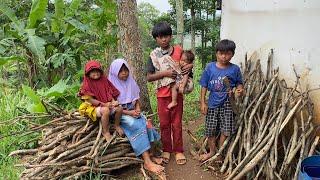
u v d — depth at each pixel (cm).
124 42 503
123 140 403
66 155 375
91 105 396
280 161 386
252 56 450
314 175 335
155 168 397
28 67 693
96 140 383
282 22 403
